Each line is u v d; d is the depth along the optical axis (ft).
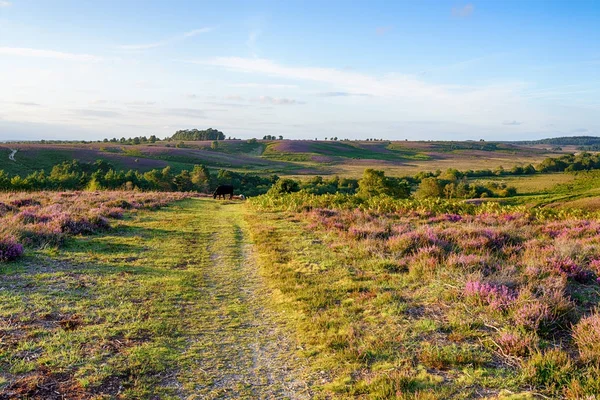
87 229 51.88
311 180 322.34
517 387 17.39
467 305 26.05
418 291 29.91
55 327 23.29
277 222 71.92
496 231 45.52
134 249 45.27
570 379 17.31
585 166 506.89
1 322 23.38
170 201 104.42
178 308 28.14
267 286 34.30
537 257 34.76
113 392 17.28
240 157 562.25
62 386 17.35
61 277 32.81
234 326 25.63
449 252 38.50
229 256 45.55
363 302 28.48
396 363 19.86
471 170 509.76
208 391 18.02
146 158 414.82
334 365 20.25
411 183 376.48
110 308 26.96
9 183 152.97
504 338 20.84
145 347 21.68
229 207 111.24
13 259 36.27
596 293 27.14
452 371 18.98
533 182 367.66
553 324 22.50
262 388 18.35
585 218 72.59
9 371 18.17
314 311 27.53
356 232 51.96
